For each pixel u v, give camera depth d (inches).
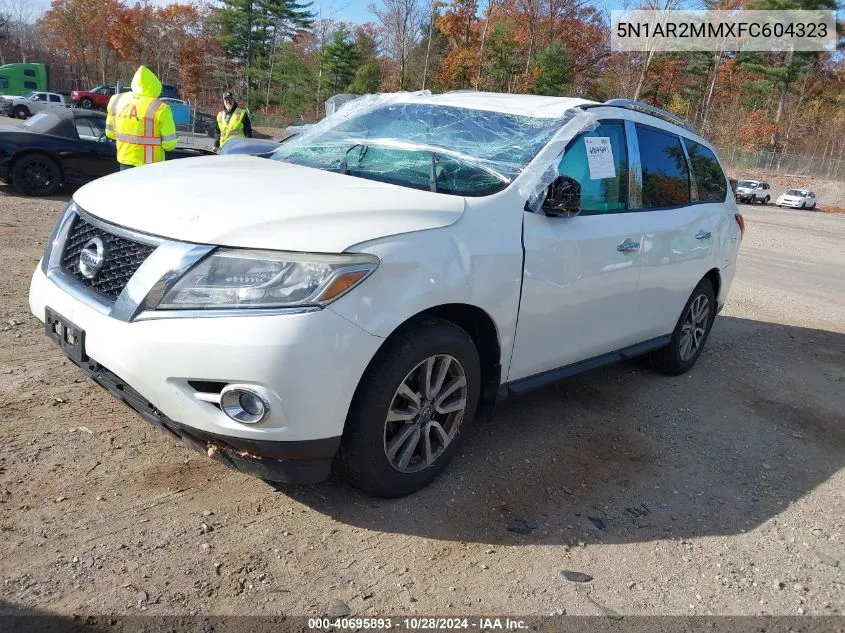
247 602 97.6
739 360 240.7
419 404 120.6
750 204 1642.5
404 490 124.7
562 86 1715.1
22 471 120.6
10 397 145.4
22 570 98.0
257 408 101.6
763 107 2309.3
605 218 156.4
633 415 179.9
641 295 172.4
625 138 168.6
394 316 109.3
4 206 357.4
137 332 103.7
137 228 109.8
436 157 147.6
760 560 123.2
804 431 185.2
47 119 412.5
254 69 2356.1
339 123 179.5
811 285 412.5
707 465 157.6
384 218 114.4
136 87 313.1
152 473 125.3
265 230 105.1
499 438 156.9
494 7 1786.4
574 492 138.0
